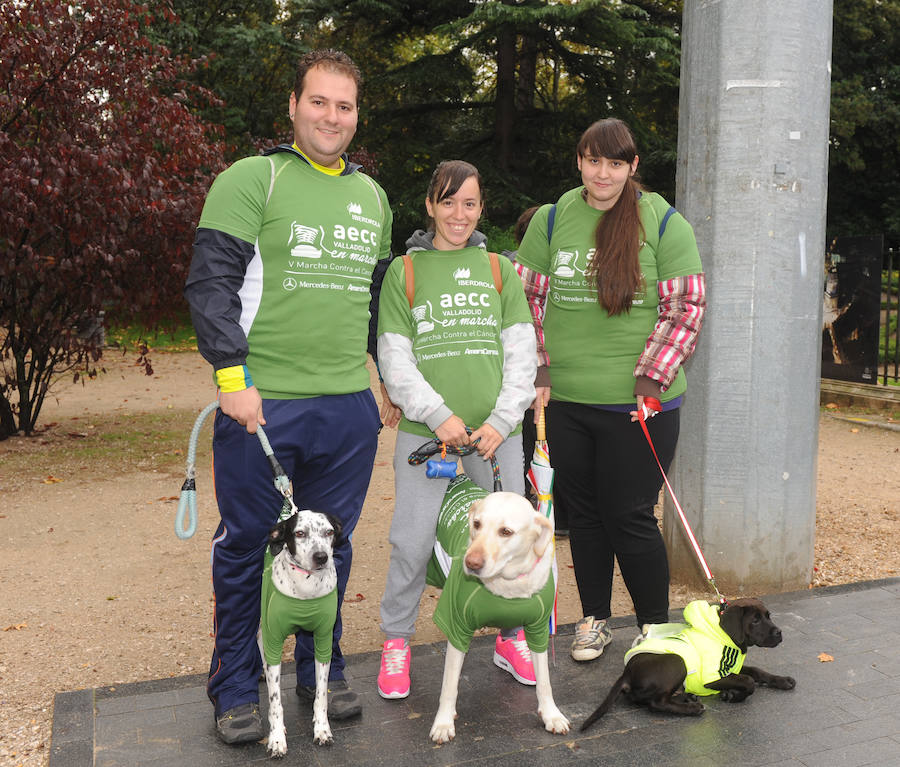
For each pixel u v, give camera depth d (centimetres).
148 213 807
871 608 421
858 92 2388
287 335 297
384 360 338
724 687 326
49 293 870
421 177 2306
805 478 466
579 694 340
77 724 315
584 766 284
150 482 755
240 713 304
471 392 335
